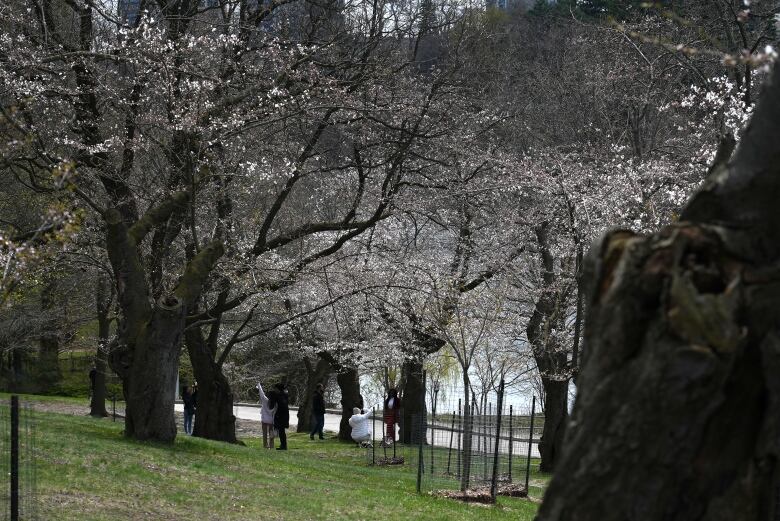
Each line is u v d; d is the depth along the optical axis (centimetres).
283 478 1420
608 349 345
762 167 344
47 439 1388
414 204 2106
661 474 340
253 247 2014
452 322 2053
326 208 2578
